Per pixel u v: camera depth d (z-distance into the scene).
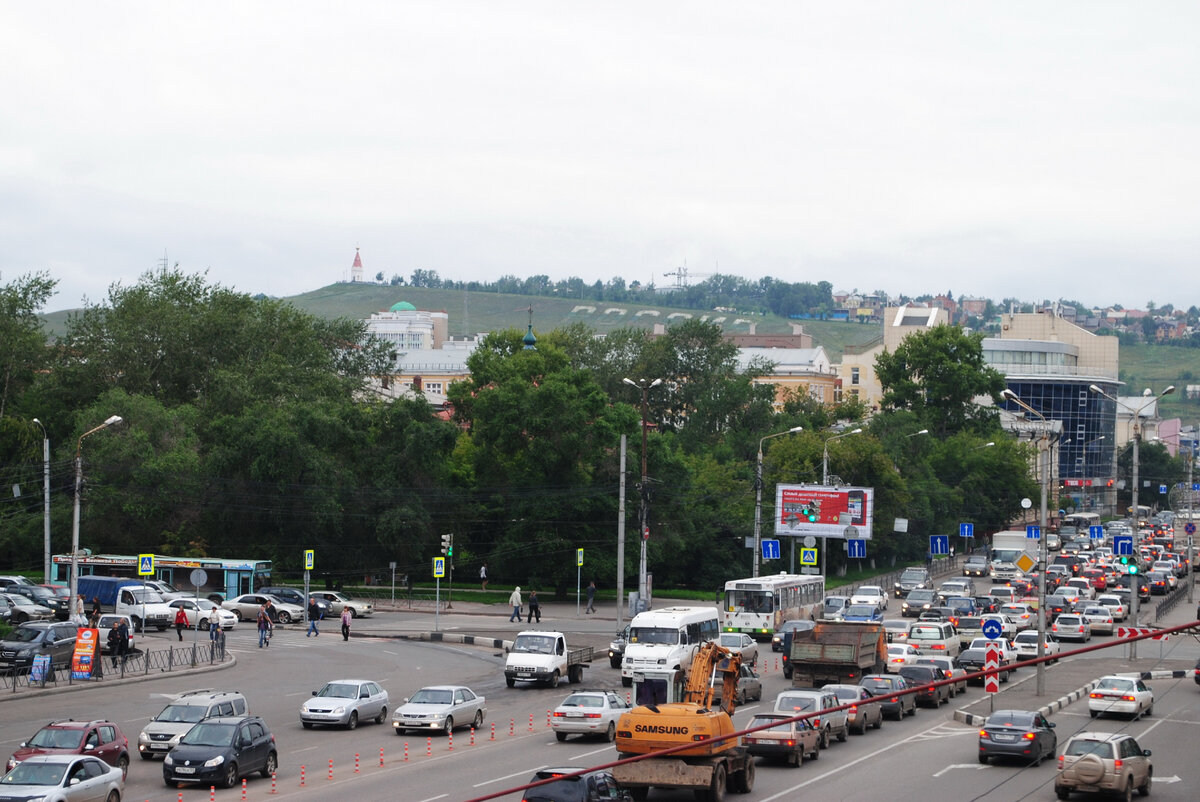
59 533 90.50
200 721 32.97
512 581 99.56
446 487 96.06
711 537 98.62
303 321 123.69
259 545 90.00
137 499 89.00
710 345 154.25
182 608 72.19
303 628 76.88
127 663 55.59
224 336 115.25
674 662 50.28
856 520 91.25
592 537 90.81
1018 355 199.38
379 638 71.00
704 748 29.91
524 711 45.72
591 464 93.75
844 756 37.62
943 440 143.12
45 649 53.38
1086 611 77.06
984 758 36.34
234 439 91.31
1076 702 50.41
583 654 54.72
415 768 34.00
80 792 26.81
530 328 145.88
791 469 108.38
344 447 95.12
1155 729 43.31
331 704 41.19
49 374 112.19
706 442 129.38
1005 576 107.94
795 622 59.66
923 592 85.50
